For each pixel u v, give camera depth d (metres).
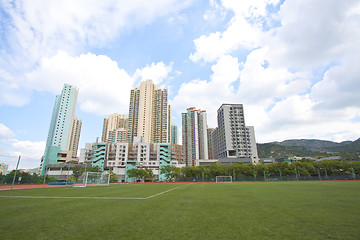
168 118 158.50
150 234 6.81
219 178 75.19
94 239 6.38
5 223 8.69
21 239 6.48
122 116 196.38
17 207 13.25
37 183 58.28
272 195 19.69
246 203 14.16
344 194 19.75
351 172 69.19
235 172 81.38
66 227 7.91
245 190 27.23
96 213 10.80
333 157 123.44
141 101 153.00
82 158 112.94
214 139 155.00
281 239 6.12
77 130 170.38
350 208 11.59
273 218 9.09
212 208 12.11
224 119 125.06
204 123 179.12
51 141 133.50
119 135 156.38
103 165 103.62
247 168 80.50
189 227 7.67
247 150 119.56
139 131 146.12
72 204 14.51
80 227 7.88
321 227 7.45
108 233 7.01
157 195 21.06
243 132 123.31
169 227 7.70
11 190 31.56
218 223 8.26
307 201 14.80
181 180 80.19
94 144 110.94
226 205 13.29
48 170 97.81
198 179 77.88
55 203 15.19
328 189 27.00
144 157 110.81
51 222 8.78
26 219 9.46
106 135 187.00
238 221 8.57
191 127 177.50
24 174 54.78
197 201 15.56
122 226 7.95
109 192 26.05
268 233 6.77
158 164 109.75
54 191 28.84
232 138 121.81
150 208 12.34
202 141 174.25
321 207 12.01
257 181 69.19
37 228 7.81
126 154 109.19
